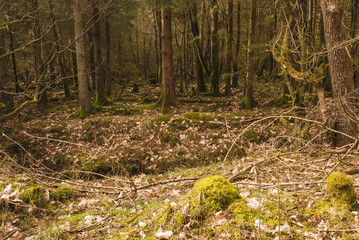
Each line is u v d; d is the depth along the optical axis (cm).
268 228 245
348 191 283
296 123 686
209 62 1958
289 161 513
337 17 572
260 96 1464
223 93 1652
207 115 982
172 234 258
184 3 1271
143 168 777
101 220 332
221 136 861
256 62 1234
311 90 819
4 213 352
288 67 641
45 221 349
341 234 236
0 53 1019
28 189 390
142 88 2128
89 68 1722
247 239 234
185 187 501
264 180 436
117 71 2397
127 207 391
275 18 1222
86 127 934
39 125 970
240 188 400
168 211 288
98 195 466
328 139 607
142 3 1476
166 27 1201
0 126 898
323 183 366
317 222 263
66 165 784
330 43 586
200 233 249
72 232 313
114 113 1234
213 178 296
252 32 1166
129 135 884
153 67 3159
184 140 860
